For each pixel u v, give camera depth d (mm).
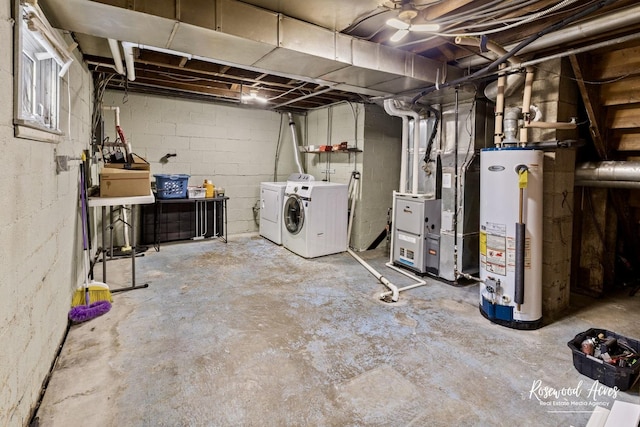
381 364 2182
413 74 3041
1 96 1336
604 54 2861
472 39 2494
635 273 3891
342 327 2678
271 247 5227
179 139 5473
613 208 3594
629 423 1611
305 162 6461
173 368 2105
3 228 1345
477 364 2195
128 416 1697
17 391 1493
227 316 2842
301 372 2086
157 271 3977
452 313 2967
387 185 5422
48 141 1971
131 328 2602
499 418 1727
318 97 5172
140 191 3441
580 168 3211
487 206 2785
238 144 5988
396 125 5438
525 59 2844
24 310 1586
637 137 3156
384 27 2650
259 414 1731
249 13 2229
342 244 5020
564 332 2658
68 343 2365
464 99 3627
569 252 3119
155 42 2340
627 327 2760
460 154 3660
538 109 2869
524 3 1942
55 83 2201
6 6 1375
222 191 5680
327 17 2420
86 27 2100
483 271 2881
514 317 2686
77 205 3055
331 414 1736
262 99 5184
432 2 2162
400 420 1702
